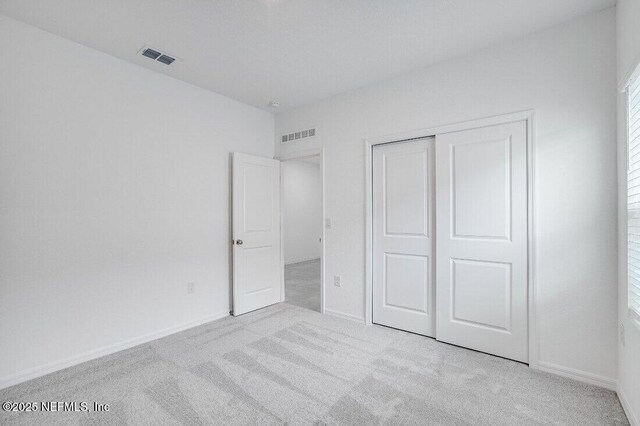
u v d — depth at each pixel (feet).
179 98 10.36
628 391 5.86
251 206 12.25
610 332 6.77
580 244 7.09
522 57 7.82
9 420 5.89
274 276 13.25
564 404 6.26
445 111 9.04
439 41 8.05
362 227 10.89
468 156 8.64
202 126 11.01
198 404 6.33
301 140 12.70
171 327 10.03
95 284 8.41
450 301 9.02
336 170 11.56
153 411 6.12
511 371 7.52
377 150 10.64
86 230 8.26
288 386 6.95
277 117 13.64
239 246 11.75
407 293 10.04
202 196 11.00
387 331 10.10
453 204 8.91
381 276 10.60
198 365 7.91
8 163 7.07
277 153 13.61
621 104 6.34
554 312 7.39
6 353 7.02
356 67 9.44
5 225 7.02
